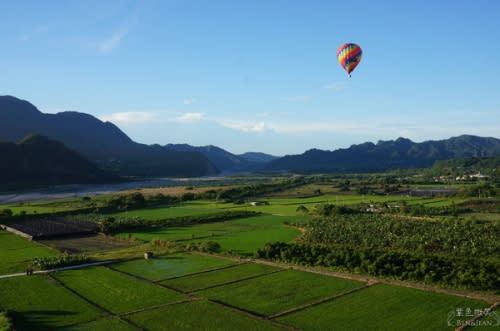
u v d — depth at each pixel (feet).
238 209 494.18
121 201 530.68
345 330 130.31
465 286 167.94
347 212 414.00
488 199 473.67
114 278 200.03
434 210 399.85
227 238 312.91
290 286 179.22
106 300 167.12
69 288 184.75
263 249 238.89
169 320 142.82
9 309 156.66
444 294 160.56
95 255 256.73
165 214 451.94
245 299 164.04
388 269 191.01
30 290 181.88
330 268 207.10
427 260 192.34
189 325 137.80
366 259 202.18
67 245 299.79
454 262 189.06
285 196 647.15
